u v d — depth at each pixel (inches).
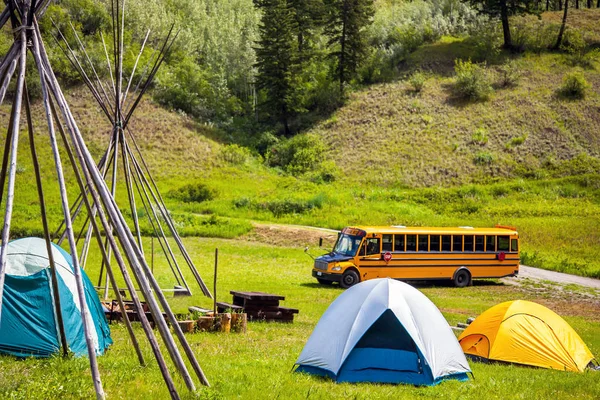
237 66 3796.8
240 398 401.4
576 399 452.4
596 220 2212.1
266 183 2785.4
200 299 928.9
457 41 3932.1
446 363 487.2
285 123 3344.0
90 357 376.5
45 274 513.0
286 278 1323.8
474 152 2942.9
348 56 3511.3
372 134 3154.5
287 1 3624.5
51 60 3100.4
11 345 492.1
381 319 486.6
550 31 3848.4
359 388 449.7
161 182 2682.1
